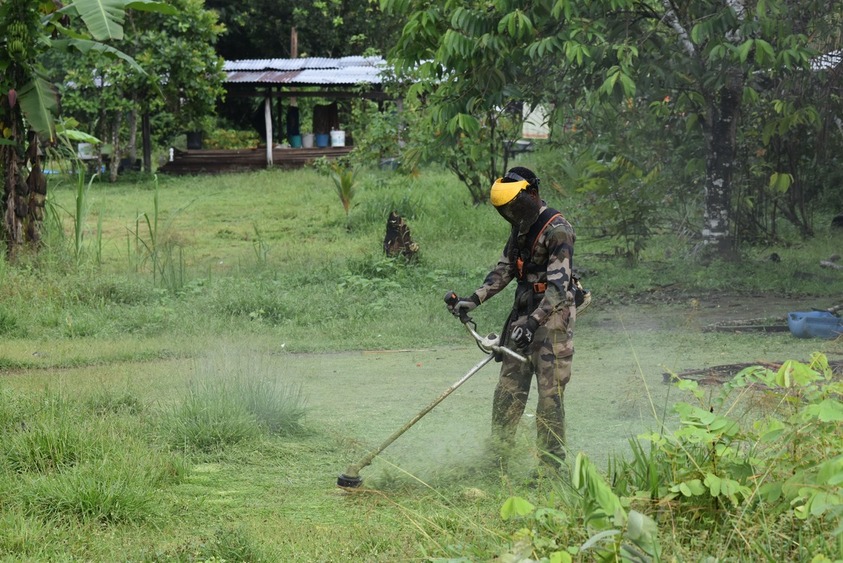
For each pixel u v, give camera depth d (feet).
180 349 29.91
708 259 42.42
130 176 90.12
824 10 39.14
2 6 40.45
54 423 18.04
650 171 44.37
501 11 34.73
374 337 32.83
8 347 30.14
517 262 16.79
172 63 87.04
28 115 41.01
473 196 63.67
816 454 12.63
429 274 42.47
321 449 18.80
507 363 16.92
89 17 39.04
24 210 42.42
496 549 11.90
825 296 36.04
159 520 14.64
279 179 83.30
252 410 20.25
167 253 49.06
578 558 11.24
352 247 54.08
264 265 47.21
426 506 14.84
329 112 99.14
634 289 38.60
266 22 121.39
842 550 10.41
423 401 22.88
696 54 37.93
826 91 42.29
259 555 12.72
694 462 12.71
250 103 121.90
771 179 41.09
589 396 22.07
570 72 38.11
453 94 38.55
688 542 11.99
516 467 16.37
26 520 14.15
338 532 13.88
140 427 19.40
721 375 22.97
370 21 118.32
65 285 39.04
